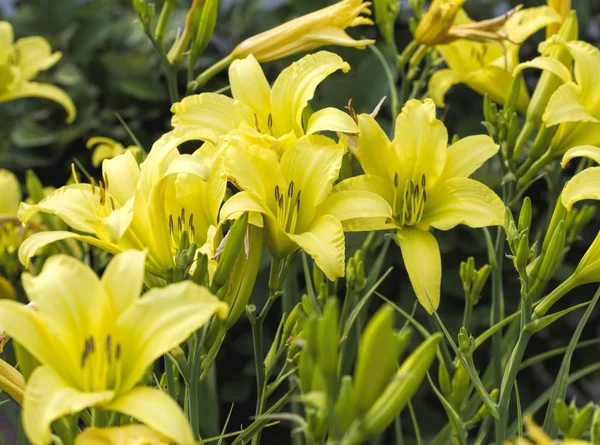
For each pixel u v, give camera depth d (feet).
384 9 3.59
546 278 2.88
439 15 3.43
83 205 2.88
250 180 2.84
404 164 3.00
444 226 2.98
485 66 3.67
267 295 4.42
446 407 2.93
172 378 2.92
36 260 3.90
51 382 2.52
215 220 2.89
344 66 3.01
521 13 3.61
